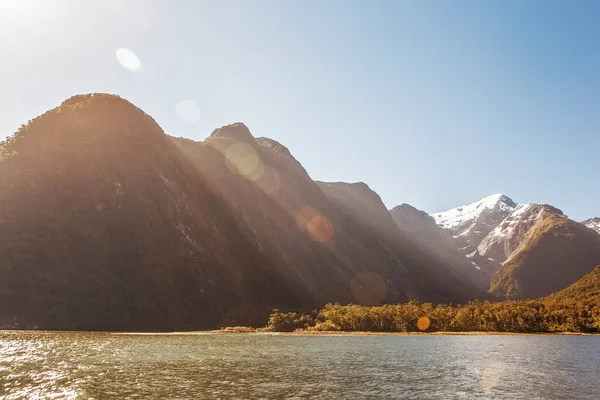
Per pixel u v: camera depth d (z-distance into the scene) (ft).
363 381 160.45
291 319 514.27
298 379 161.89
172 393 132.77
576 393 143.84
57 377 152.87
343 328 495.41
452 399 132.98
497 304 552.00
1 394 126.52
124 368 177.06
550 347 311.06
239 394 133.39
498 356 248.93
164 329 475.31
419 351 275.18
